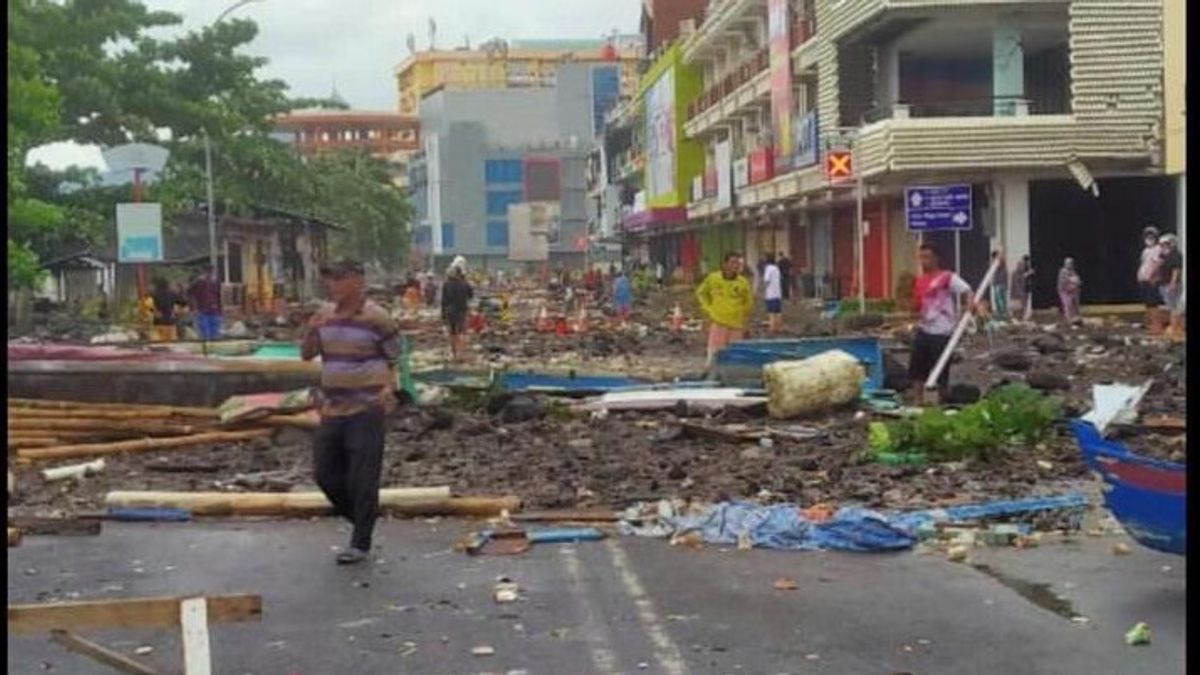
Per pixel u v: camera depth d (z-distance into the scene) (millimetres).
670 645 7652
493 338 35375
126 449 15398
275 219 53219
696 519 10742
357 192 100812
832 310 41875
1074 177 39062
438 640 7859
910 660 7285
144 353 18562
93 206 39062
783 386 16609
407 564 9805
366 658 7531
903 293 39438
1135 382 20234
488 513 11562
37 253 39812
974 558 9641
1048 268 41562
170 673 7066
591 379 21344
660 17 91062
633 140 97250
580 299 56750
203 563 9945
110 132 40844
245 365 17359
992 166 38844
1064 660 7223
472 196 129875
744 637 7789
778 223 62844
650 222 78438
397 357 10164
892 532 10031
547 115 137750
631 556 9914
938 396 17594
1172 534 8312
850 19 42469
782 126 53125
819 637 7758
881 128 39375
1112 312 37812
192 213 46875
